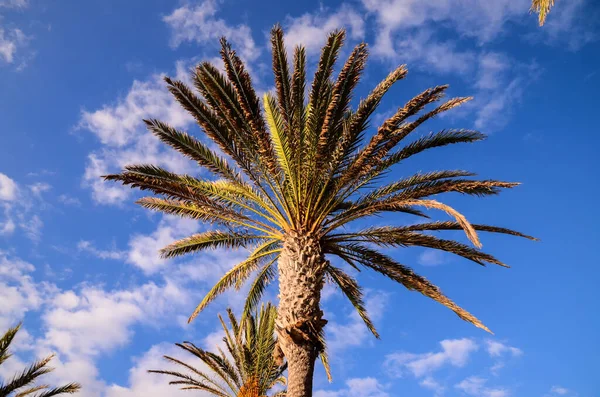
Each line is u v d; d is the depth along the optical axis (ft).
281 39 35.12
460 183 33.96
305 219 37.27
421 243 38.06
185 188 36.78
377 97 33.53
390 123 32.60
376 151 34.45
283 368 55.98
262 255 40.60
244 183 37.93
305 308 33.86
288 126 35.14
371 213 35.88
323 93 35.76
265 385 54.70
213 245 42.52
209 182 38.37
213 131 35.78
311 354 32.86
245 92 34.30
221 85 34.83
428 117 33.99
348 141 34.68
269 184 37.19
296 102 35.17
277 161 36.68
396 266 38.99
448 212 30.30
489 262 38.06
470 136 35.88
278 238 38.58
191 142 36.40
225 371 55.47
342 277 43.24
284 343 33.32
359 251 39.24
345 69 34.35
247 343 57.57
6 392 44.68
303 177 36.45
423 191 34.60
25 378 45.65
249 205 38.99
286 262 35.83
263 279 43.50
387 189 36.96
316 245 36.63
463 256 38.24
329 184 37.88
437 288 37.50
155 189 36.22
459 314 35.83
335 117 35.78
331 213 38.96
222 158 37.11
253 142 36.24
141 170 36.06
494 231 37.96
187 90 35.42
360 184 36.99
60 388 46.06
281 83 34.83
